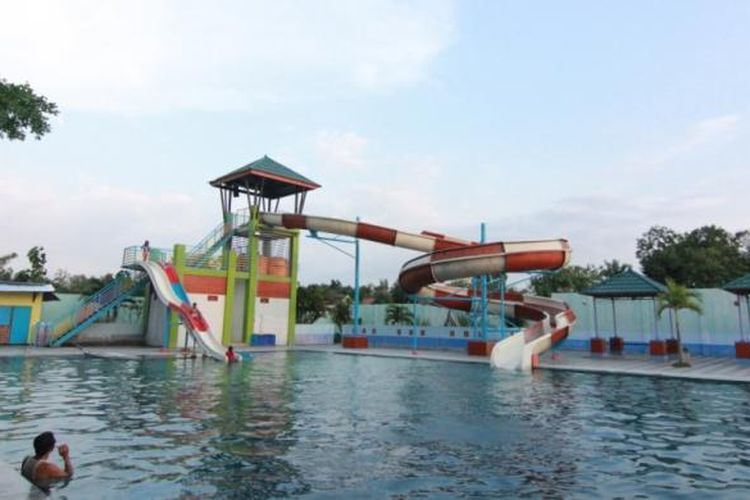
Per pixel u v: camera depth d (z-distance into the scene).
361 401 12.02
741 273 38.81
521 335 21.75
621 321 29.78
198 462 6.77
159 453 7.19
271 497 5.48
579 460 7.09
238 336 33.91
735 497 5.63
